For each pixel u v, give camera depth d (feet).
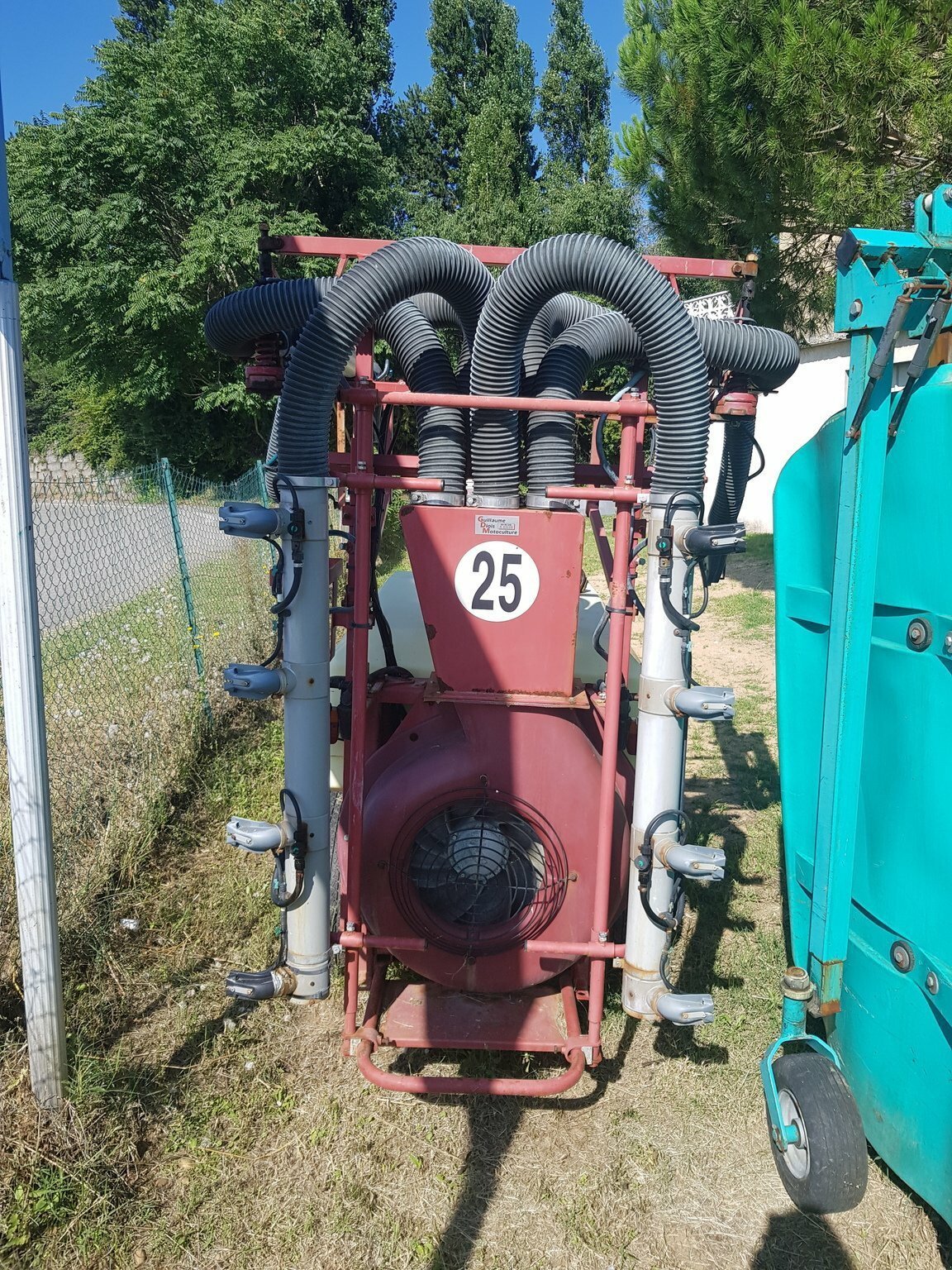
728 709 8.04
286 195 72.38
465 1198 8.72
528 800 9.20
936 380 7.18
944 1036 7.36
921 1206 8.58
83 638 22.43
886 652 7.84
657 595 8.34
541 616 9.03
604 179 93.66
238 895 13.83
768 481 53.36
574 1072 9.05
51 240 66.90
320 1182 8.84
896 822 7.83
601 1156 9.25
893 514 7.64
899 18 23.39
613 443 27.37
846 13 24.26
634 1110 9.86
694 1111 9.86
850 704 7.69
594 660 10.86
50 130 66.59
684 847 8.20
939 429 6.97
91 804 15.10
